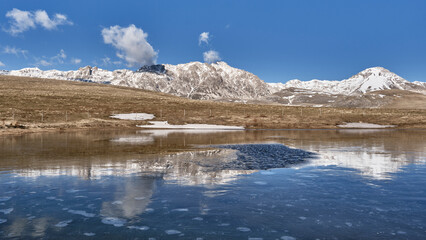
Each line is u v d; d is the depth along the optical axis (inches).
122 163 404.8
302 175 339.3
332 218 203.8
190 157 469.4
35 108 1840.6
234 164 408.2
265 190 272.7
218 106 2721.5
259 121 1955.0
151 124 1737.2
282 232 181.3
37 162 407.5
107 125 1599.4
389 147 641.0
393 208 223.1
